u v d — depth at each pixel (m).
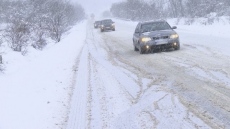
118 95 10.77
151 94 10.48
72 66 18.22
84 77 14.58
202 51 19.00
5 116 9.41
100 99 10.53
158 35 20.39
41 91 12.34
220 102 8.96
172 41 20.42
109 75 14.48
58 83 13.69
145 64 16.42
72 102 10.53
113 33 46.31
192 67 14.20
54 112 9.57
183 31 37.50
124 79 13.28
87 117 8.84
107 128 7.83
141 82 12.40
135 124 7.90
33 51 27.12
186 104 9.09
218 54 17.17
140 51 20.92
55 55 24.36
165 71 13.99
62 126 8.34
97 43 32.25
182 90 10.62
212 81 11.35
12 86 13.52
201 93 10.02
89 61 19.64
